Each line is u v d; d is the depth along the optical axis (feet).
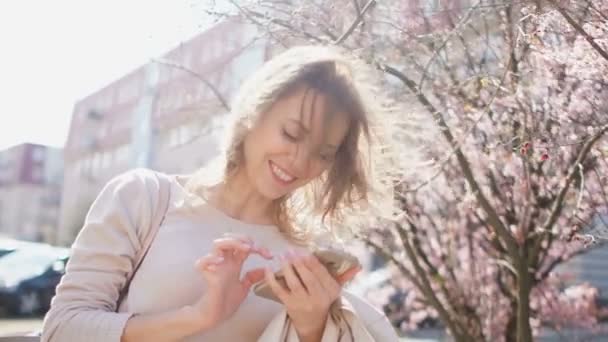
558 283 15.58
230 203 4.95
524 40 9.62
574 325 16.15
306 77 4.61
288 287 4.25
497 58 11.15
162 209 4.80
